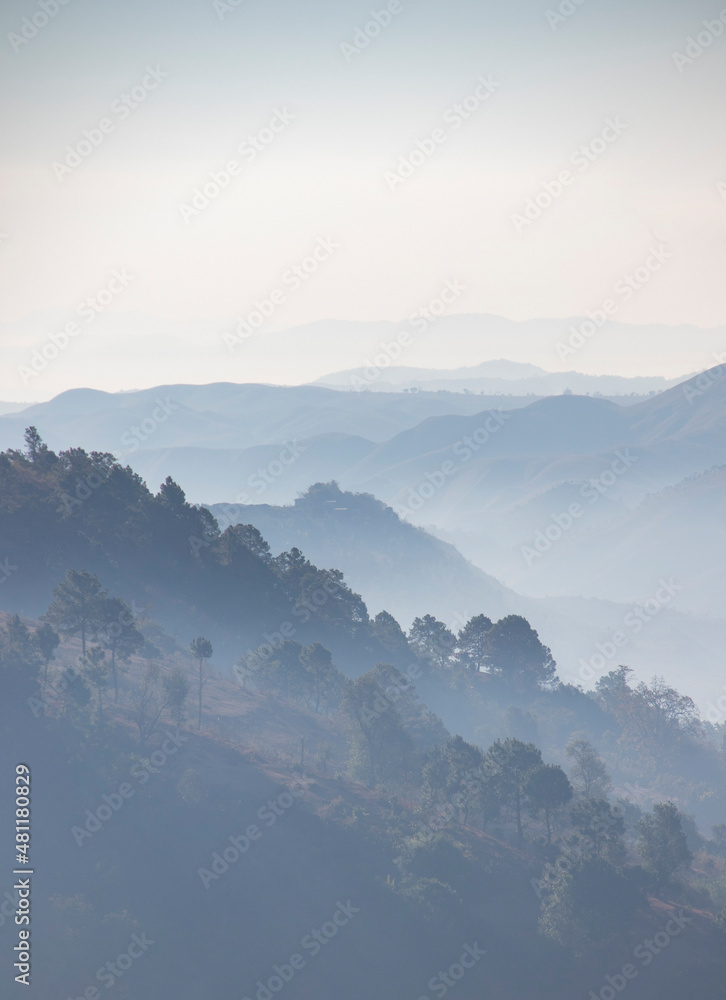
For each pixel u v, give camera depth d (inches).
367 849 3489.2
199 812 3435.0
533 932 3228.3
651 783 7121.1
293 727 4894.2
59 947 2780.5
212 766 3782.0
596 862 3275.1
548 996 2950.3
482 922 3225.9
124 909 2967.5
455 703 6815.9
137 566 6998.0
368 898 3223.4
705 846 5280.5
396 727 4328.3
